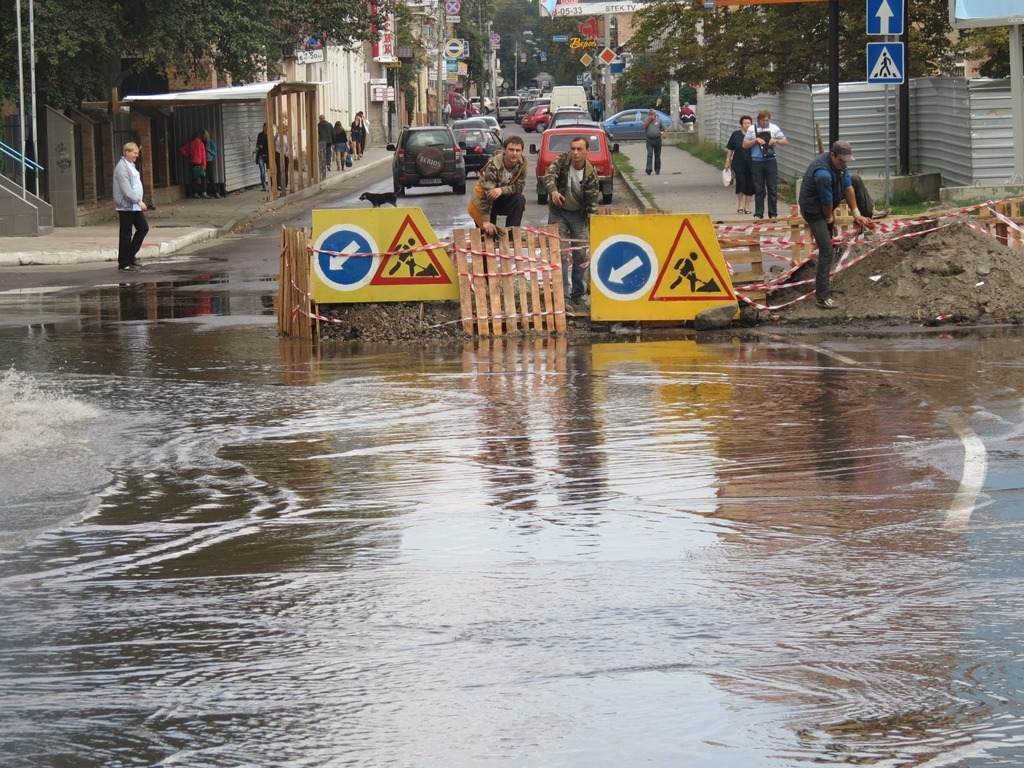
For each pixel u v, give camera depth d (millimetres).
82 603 9867
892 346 21734
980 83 43062
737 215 43438
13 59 47375
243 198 64625
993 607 9344
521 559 10758
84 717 7781
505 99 192625
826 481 13055
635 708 7762
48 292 31422
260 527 11891
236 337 24094
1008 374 18844
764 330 23906
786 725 7496
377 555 10961
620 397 17656
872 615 9250
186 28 51094
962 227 24969
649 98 128375
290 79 91188
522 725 7555
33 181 49031
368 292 24359
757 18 54812
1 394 18312
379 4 63562
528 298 24406
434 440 15250
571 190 25078
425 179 63000
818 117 50031
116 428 16156
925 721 7516
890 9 35156
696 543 11086
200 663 8609
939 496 12375
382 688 8141
